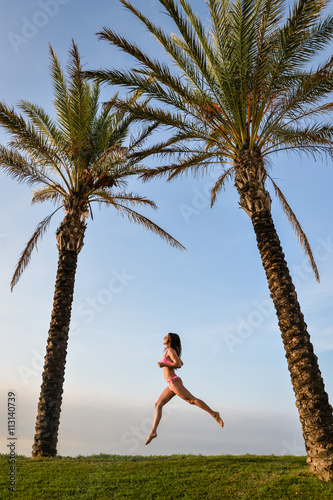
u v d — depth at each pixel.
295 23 11.28
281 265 12.40
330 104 13.00
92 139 18.02
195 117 13.49
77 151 16.81
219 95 13.52
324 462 10.05
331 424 10.56
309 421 10.62
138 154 14.90
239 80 13.16
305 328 11.69
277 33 12.27
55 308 15.91
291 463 11.71
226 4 12.55
